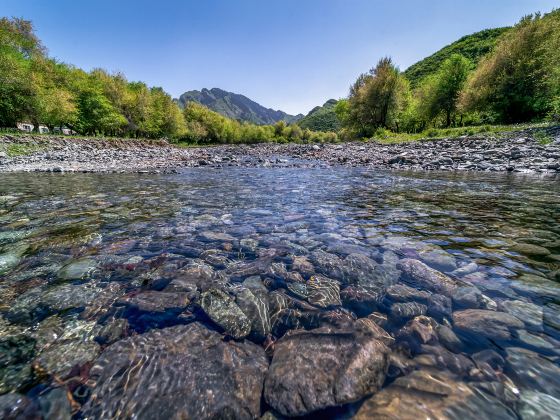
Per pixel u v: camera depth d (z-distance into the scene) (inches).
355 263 110.3
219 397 52.4
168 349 64.1
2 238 141.5
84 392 53.1
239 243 135.6
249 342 68.2
